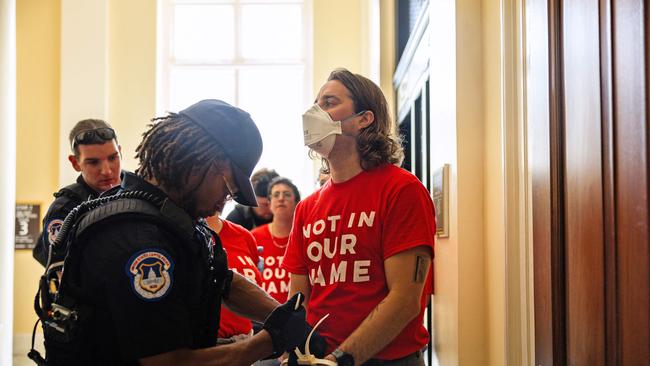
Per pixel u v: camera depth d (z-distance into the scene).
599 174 1.40
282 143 8.21
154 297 1.22
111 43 7.66
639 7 1.23
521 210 2.19
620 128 1.31
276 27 8.29
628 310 1.28
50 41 7.63
